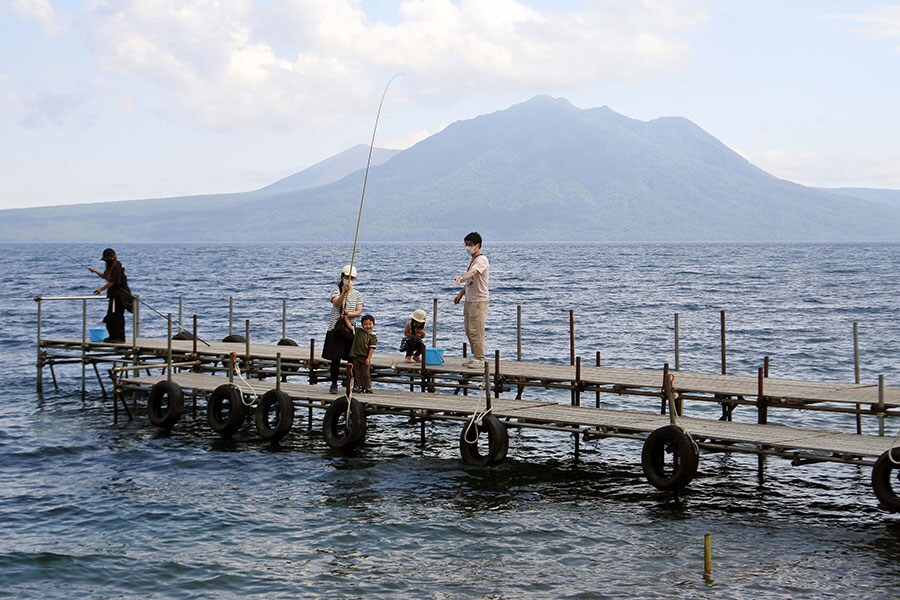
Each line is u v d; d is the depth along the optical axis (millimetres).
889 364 30828
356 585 10695
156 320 45969
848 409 15055
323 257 171500
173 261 148250
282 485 15148
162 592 10555
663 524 13031
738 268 119438
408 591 10516
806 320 47062
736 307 55656
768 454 13820
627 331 42062
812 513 13648
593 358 32719
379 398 17969
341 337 18062
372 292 70000
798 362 31531
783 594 10344
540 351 34781
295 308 54469
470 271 18719
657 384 17062
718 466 16766
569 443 18766
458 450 17984
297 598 10344
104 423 20641
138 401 23688
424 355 19234
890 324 44531
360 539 12320
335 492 14695
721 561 11453
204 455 17359
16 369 28844
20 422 20703
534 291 71625
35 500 14195
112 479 15555
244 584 10758
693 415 20984
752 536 12484
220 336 38656
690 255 188625
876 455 13000
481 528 12789
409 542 12203
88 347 24156
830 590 10461
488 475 15891
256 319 47188
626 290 72875
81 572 11156
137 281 85500
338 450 17609
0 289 71812
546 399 23922
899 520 13297
